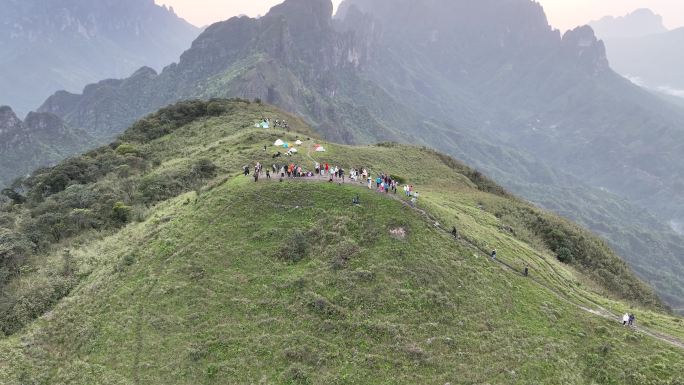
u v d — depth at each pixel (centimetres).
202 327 3734
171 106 14750
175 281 4203
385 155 10531
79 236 6062
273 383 3284
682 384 3519
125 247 5022
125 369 3462
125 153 10894
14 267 5181
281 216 4931
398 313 3881
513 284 4591
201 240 4656
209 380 3331
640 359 3794
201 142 10894
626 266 8606
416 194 5691
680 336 4222
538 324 4066
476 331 3831
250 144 8900
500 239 5916
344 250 4447
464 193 9144
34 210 7512
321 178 5762
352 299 3966
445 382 3350
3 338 4003
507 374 3466
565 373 3569
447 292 4162
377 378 3350
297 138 9812
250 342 3591
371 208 5044
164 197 6925
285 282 4122
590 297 4916
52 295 4475
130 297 4122
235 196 5238
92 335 3812
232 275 4228
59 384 3444
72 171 9738
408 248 4578
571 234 8094
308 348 3528
